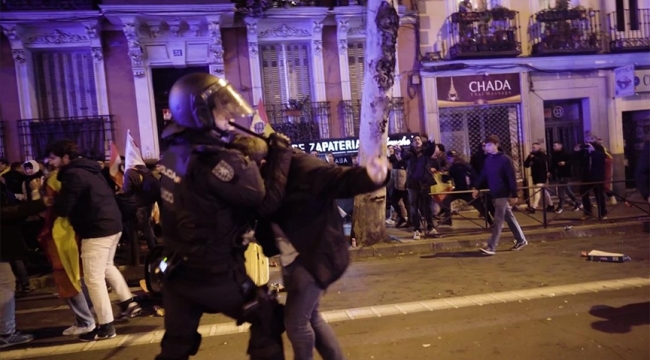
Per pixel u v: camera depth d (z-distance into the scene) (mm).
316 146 12172
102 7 10992
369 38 8180
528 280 6309
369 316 5152
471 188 10383
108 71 11773
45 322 5680
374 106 8180
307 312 2775
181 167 2447
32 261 8141
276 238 2838
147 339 4852
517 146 13891
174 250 2504
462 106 13531
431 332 4594
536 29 13906
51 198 4586
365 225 8727
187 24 11898
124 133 11883
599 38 14000
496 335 4445
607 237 9234
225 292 2477
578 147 12164
